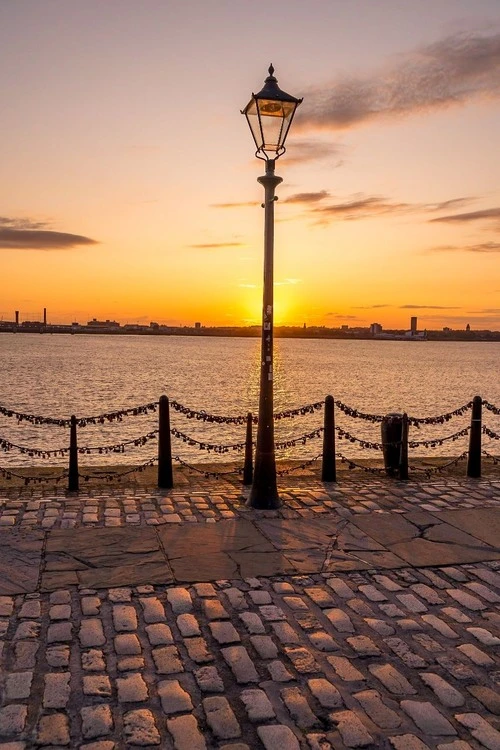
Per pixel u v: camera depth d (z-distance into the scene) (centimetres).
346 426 2686
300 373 7200
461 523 796
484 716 403
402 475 1040
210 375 6425
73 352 11956
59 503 856
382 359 12562
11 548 676
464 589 599
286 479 1031
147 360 9562
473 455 1065
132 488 954
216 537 727
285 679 439
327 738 378
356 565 652
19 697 411
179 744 369
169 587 587
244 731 382
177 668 449
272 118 833
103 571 620
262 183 853
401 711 406
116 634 496
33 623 511
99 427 2516
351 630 513
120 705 404
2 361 7956
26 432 2350
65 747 365
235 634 501
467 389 5225
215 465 1115
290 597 571
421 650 483
